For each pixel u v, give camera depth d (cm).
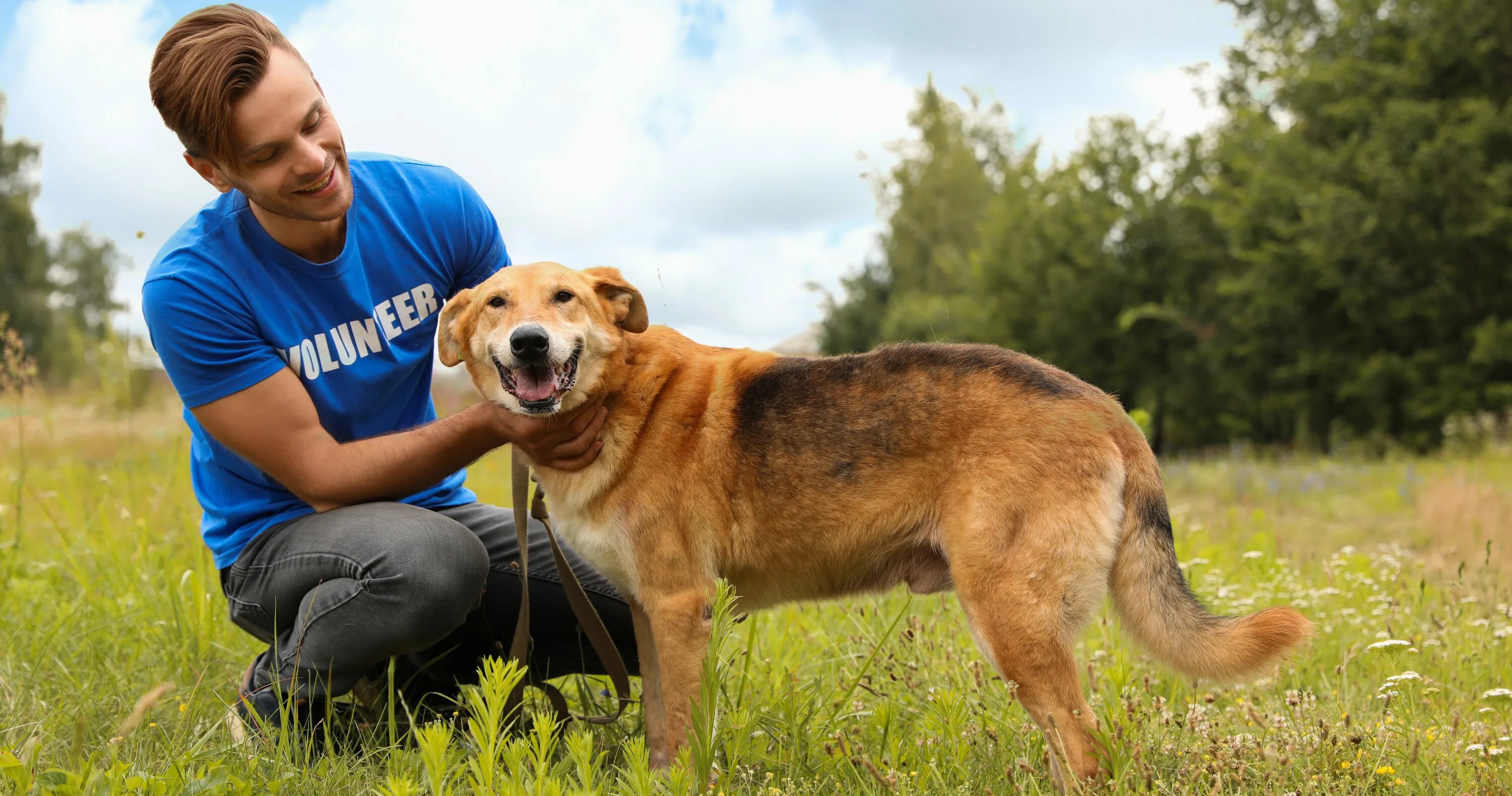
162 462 751
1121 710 312
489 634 368
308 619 309
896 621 358
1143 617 286
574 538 319
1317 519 935
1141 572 287
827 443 304
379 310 329
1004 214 2697
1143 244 2405
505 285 314
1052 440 284
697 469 310
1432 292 1858
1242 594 488
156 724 298
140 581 463
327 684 314
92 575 488
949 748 294
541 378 299
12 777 237
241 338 300
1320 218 1888
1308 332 2080
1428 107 1853
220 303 297
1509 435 1593
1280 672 369
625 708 347
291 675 315
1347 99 2039
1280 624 273
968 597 284
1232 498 1152
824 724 320
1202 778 265
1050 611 277
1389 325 1953
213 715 345
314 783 272
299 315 312
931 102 4184
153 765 277
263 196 288
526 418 302
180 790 243
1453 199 1795
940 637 401
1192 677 284
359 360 325
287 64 283
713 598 306
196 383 298
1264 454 1936
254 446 304
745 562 314
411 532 308
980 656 373
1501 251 1817
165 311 292
